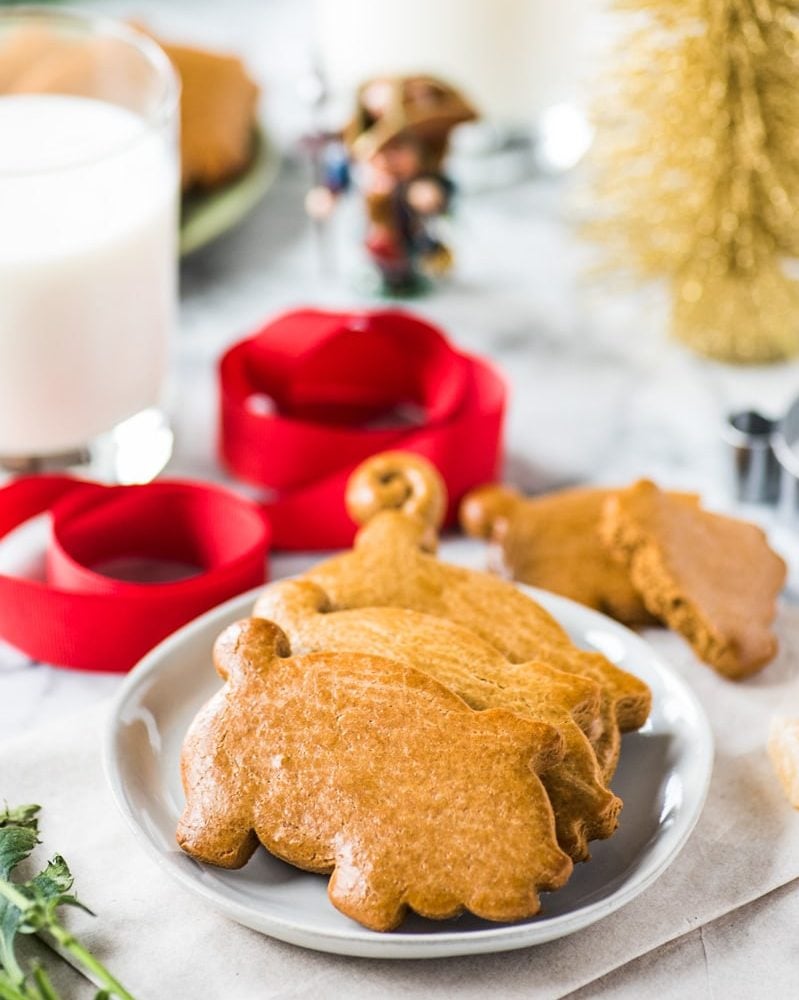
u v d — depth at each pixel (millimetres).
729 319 736
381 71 808
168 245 669
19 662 616
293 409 712
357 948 490
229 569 601
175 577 646
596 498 646
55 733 570
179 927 520
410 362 703
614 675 553
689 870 537
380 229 766
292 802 506
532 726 506
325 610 560
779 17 671
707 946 524
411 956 491
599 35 810
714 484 690
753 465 669
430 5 787
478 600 570
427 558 582
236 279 794
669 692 570
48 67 698
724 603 599
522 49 802
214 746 516
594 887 521
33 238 620
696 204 712
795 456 641
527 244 824
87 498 628
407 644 537
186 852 514
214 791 512
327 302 782
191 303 777
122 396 664
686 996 511
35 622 600
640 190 727
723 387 739
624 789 549
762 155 690
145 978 507
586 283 791
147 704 560
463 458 659
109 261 634
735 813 555
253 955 513
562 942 516
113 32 688
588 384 742
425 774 502
